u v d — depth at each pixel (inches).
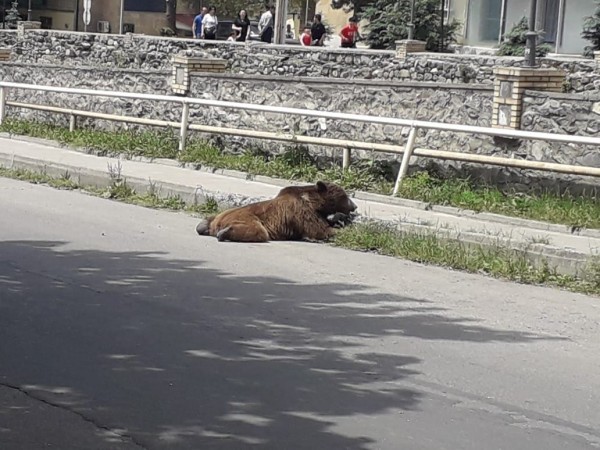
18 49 1026.7
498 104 534.3
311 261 402.0
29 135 733.9
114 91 731.4
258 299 338.3
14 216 478.9
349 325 310.8
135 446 213.8
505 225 455.8
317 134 613.6
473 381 261.7
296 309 327.3
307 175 561.6
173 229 461.7
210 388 249.4
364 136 592.4
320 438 219.5
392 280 375.2
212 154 614.2
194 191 529.0
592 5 1010.1
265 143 621.0
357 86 599.8
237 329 301.7
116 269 374.9
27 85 742.5
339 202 443.5
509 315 331.9
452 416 236.1
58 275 362.0
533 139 476.1
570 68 698.2
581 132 505.4
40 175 609.9
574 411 242.7
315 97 618.8
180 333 295.6
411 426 228.5
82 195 558.3
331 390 250.5
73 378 254.7
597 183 482.6
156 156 635.5
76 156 649.0
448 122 561.6
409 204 500.1
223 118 660.7
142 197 542.0
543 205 470.6
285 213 439.8
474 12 1130.7
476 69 729.6
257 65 847.1
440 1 1116.5
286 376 260.2
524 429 229.8
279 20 971.3
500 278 387.9
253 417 231.0
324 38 1397.6
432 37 1113.4
